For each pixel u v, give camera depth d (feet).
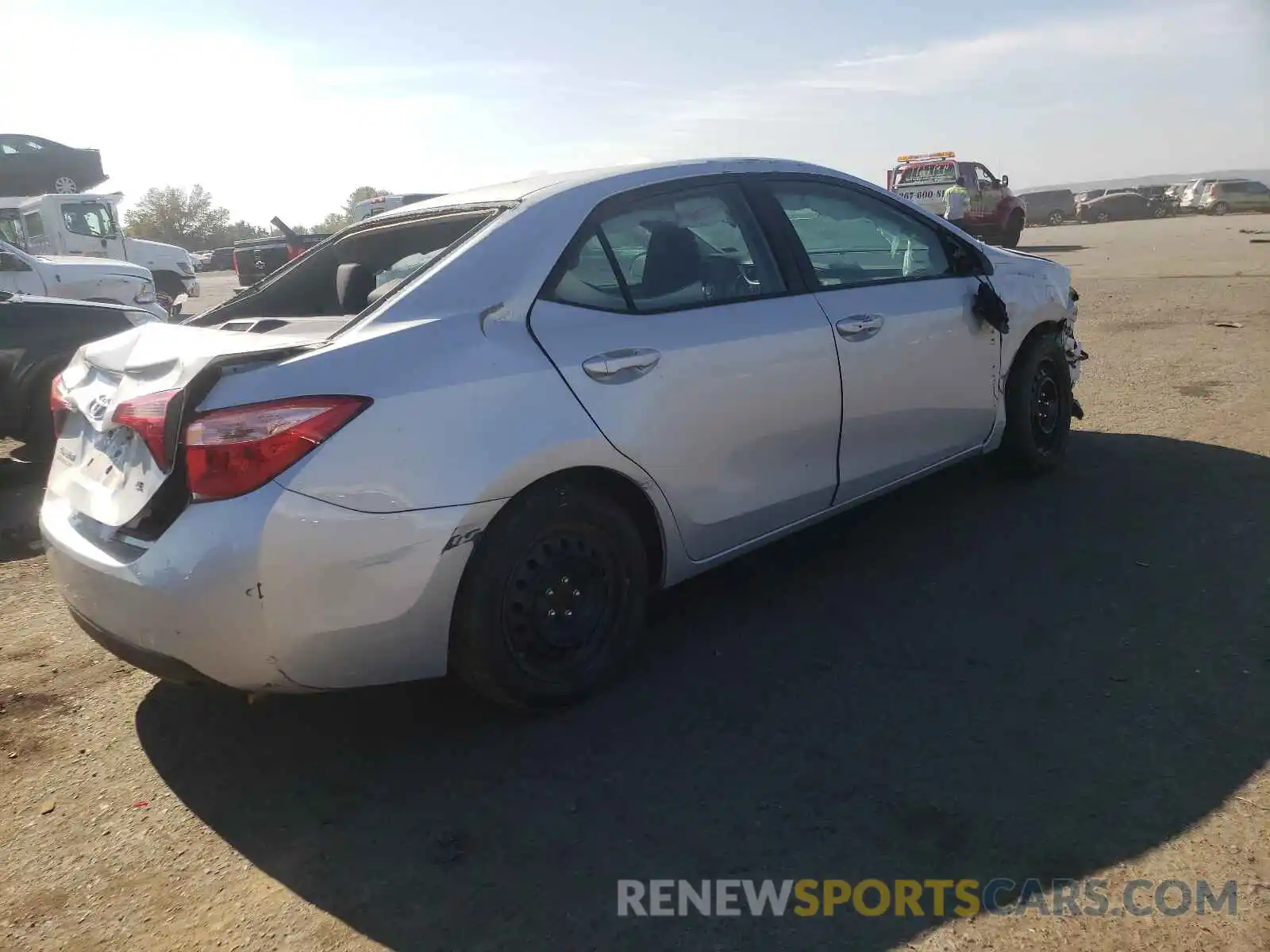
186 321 12.65
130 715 11.30
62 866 8.72
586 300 10.55
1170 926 7.13
